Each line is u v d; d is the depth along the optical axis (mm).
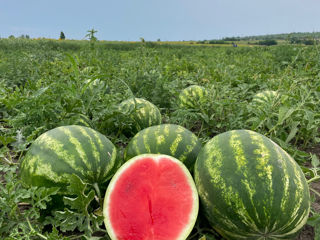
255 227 473
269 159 501
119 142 1007
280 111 823
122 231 508
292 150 803
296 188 485
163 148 676
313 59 1588
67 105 856
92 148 590
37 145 593
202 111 1099
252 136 549
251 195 475
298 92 1030
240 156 515
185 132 707
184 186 543
